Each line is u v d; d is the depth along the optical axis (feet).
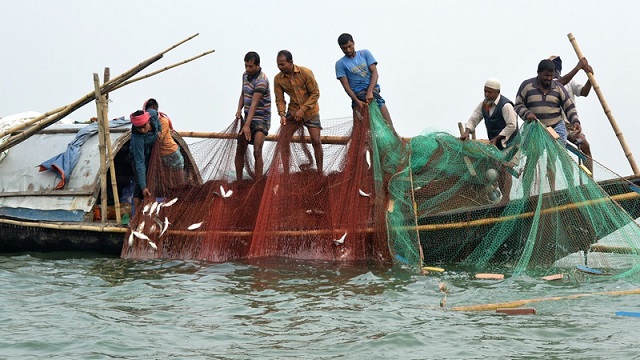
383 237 39.96
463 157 41.04
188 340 26.40
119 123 48.70
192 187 43.62
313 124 42.68
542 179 38.81
